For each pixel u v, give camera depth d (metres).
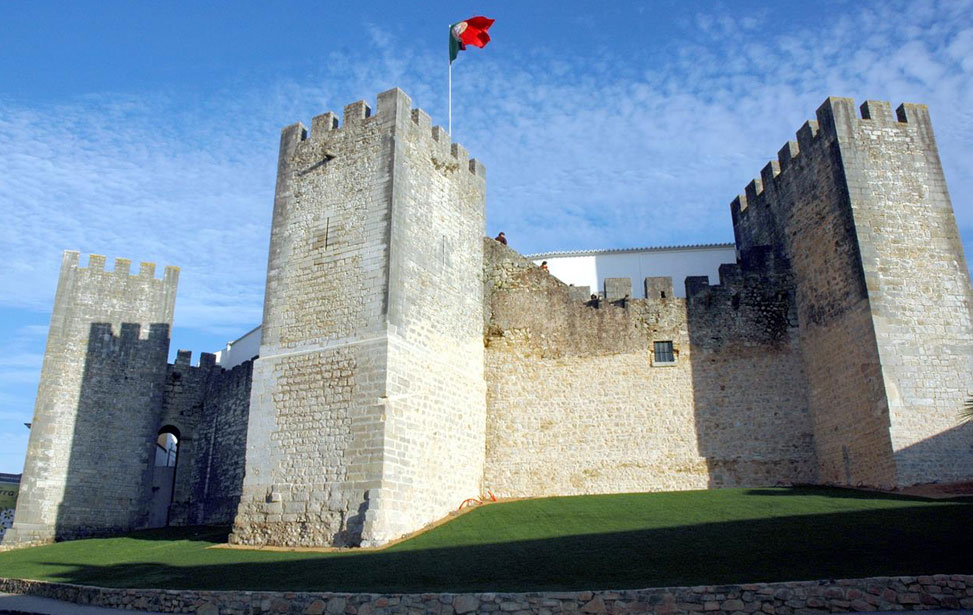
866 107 29.12
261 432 26.02
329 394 25.16
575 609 15.16
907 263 27.06
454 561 19.27
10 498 49.22
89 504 36.38
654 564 17.58
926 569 15.73
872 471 25.94
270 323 27.44
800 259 31.22
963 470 24.67
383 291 25.39
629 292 32.78
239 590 17.72
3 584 23.12
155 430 39.22
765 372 30.94
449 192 30.39
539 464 30.75
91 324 38.97
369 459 23.61
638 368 31.61
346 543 22.91
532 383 31.80
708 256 39.59
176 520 39.84
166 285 41.34
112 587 19.66
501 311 32.72
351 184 27.61
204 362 42.81
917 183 28.14
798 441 29.86
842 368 27.94
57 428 36.78
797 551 17.81
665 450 30.48
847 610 14.75
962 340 26.27
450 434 27.91
